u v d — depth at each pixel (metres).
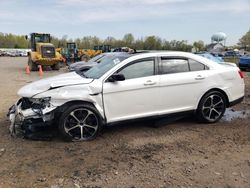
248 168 4.65
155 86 6.16
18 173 4.46
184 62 6.60
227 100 6.99
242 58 23.88
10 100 9.57
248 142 5.74
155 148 5.41
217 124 6.87
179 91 6.42
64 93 5.58
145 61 6.24
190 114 6.70
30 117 5.62
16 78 17.73
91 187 4.08
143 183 4.18
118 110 5.95
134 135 6.07
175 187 4.09
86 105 5.68
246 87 13.06
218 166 4.71
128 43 86.75
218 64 7.01
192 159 4.96
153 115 6.25
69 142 5.65
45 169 4.58
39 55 24.47
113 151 5.27
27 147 5.40
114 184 4.15
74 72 7.04
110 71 5.96
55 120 5.66
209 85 6.70
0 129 6.36
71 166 4.68
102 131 6.29
